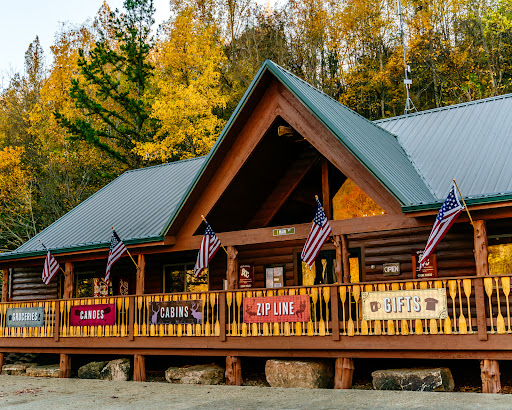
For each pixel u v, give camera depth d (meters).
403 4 39.09
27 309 17.78
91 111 33.94
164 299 15.50
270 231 13.99
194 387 13.80
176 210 15.10
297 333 13.17
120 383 15.12
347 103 38.34
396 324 12.12
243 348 13.84
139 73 34.84
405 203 12.12
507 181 13.19
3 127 43.38
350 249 16.03
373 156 13.34
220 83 40.06
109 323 16.08
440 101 36.09
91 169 36.97
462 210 11.51
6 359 19.34
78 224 20.66
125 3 36.25
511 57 34.88
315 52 41.75
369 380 13.16
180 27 33.19
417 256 14.97
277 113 14.18
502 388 11.62
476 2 37.09
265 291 13.91
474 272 14.20
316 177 16.38
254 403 11.27
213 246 13.88
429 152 16.44
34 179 36.84
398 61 36.62
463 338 11.44
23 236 35.03
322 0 42.12
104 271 20.70
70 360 17.03
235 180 14.89
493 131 16.25
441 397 10.80
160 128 32.91
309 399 11.39
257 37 44.28
